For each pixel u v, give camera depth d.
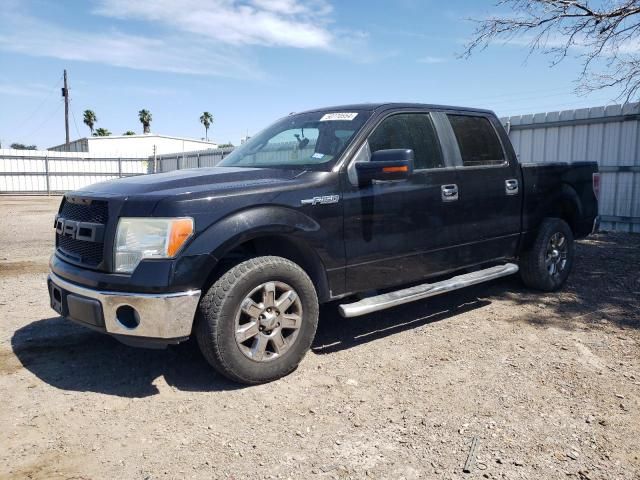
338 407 3.22
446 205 4.55
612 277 6.51
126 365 3.87
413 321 4.88
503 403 3.25
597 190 6.45
